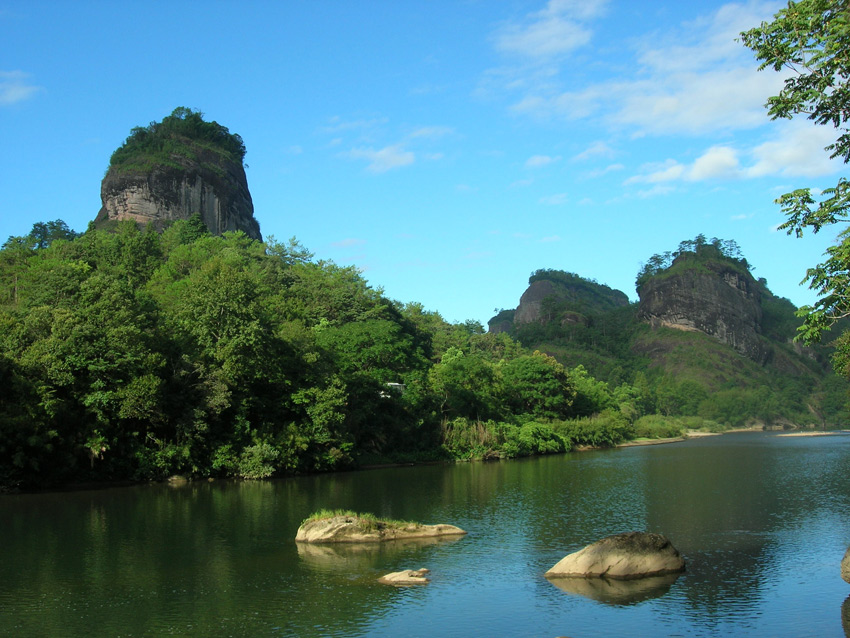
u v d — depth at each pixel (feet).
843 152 76.23
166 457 204.03
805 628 77.00
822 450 381.60
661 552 100.48
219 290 224.33
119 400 192.34
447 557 108.27
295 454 231.91
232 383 219.41
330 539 118.32
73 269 282.36
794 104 75.10
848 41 70.38
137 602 85.15
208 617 79.77
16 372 181.78
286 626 76.79
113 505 158.92
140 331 205.67
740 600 86.84
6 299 327.26
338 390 247.70
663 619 79.71
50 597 87.25
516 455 339.36
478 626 76.79
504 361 511.81
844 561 95.35
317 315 394.11
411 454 301.84
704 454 354.13
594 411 509.35
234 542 118.42
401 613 81.20
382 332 322.55
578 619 79.61
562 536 124.47
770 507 158.81
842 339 122.42
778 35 74.38
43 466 183.52
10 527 131.85
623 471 253.85
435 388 344.90
